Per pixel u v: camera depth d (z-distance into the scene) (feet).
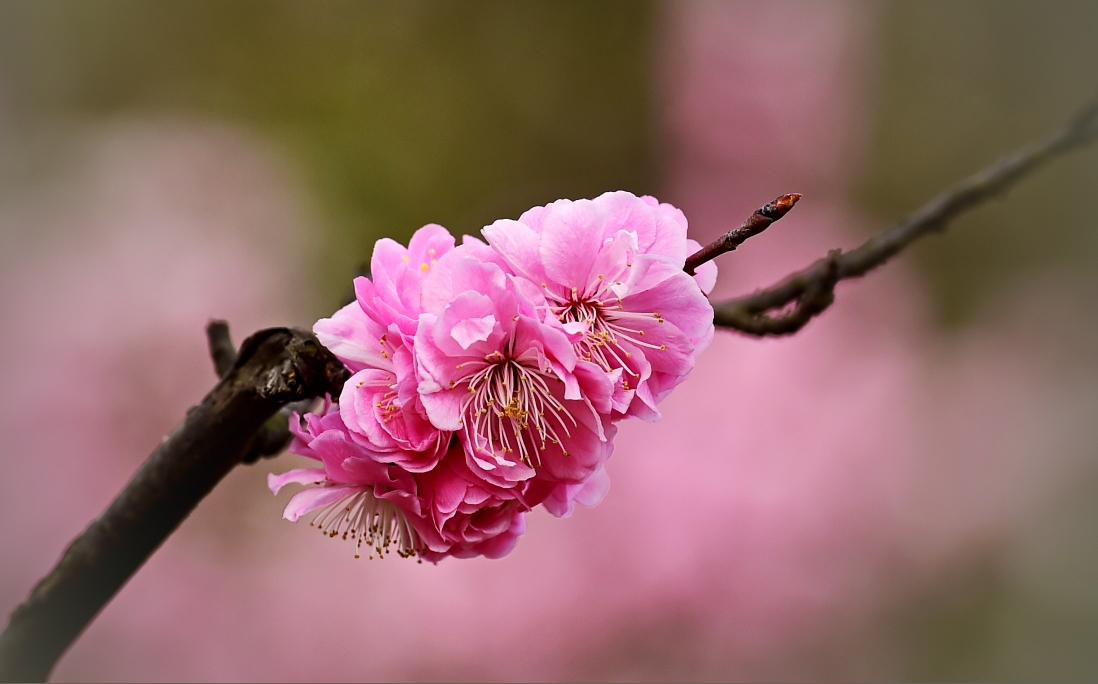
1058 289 3.85
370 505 1.89
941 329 3.80
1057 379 3.54
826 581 2.95
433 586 2.85
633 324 1.87
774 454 3.01
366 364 1.86
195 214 3.44
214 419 1.92
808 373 3.15
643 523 2.92
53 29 3.84
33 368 2.96
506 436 1.88
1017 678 2.97
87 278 3.13
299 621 2.80
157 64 3.91
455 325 1.85
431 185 3.97
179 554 2.83
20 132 3.67
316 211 3.74
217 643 2.77
